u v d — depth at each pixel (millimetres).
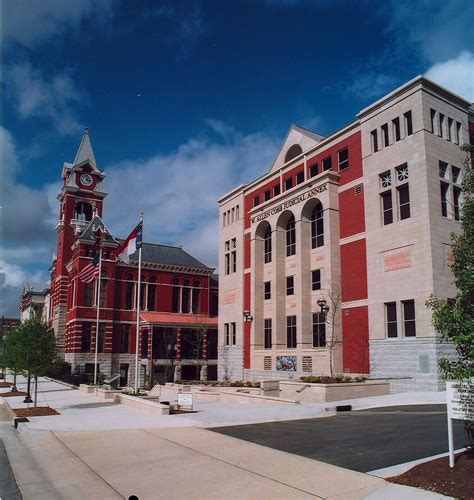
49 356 26531
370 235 32719
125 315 62250
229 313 49094
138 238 32406
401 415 18750
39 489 10250
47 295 92625
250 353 44156
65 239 69125
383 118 32750
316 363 35531
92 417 20703
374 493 8531
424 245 28594
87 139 74250
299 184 39781
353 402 23422
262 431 15539
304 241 38562
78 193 71562
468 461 9547
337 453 11805
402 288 29703
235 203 50531
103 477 10828
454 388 9445
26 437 16656
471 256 9969
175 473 10758
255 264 44719
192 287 68250
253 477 10031
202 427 16719
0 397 33312
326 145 38188
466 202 10688
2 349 37406
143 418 19703
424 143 29422
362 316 32656
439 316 10016
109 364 59094
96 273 42469
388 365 29906
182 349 64188
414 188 29734
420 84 30156
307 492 8859
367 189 33500
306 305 37844
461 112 32219
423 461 10430
